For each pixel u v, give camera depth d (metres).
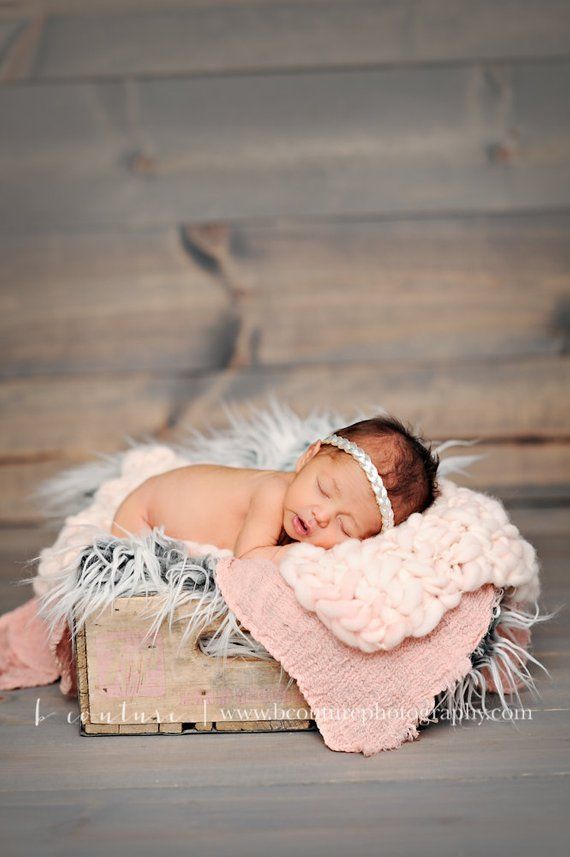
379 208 2.63
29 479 2.68
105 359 2.66
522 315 2.66
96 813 1.11
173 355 2.66
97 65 2.59
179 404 2.67
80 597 1.30
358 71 2.59
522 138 2.61
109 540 1.37
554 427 2.68
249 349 2.66
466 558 1.30
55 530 2.47
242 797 1.14
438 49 2.59
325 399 2.67
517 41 2.59
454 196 2.63
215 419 2.67
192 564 1.33
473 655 1.33
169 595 1.29
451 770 1.20
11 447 2.67
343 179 2.62
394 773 1.19
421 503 1.49
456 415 2.67
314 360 2.67
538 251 2.64
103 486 1.77
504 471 2.69
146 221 2.63
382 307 2.65
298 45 2.59
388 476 1.45
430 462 1.52
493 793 1.14
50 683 1.53
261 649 1.30
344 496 1.43
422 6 2.57
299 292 2.65
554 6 2.58
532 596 1.42
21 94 2.59
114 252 2.63
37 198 2.61
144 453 1.87
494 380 2.67
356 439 1.48
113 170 2.61
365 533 1.44
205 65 2.59
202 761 1.24
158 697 1.32
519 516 2.55
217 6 2.58
